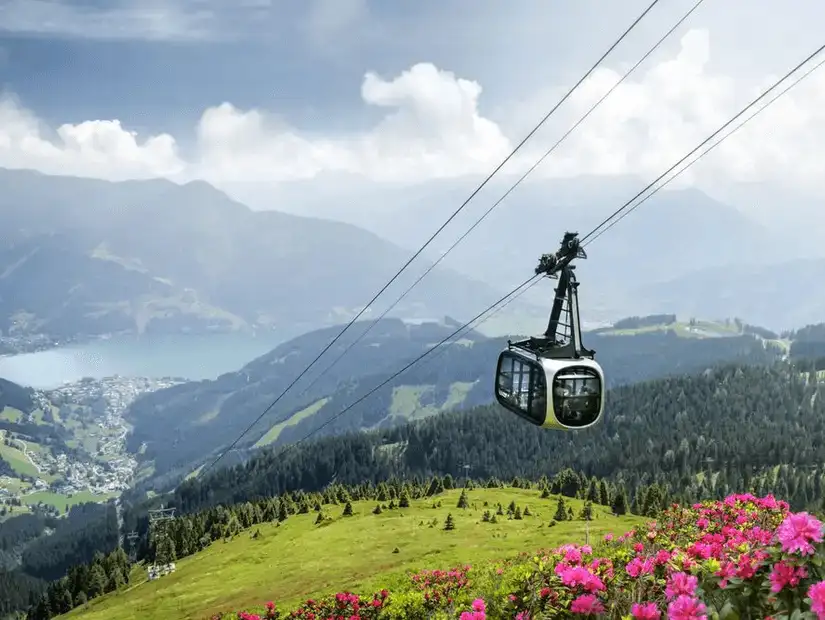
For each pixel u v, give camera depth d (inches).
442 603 645.9
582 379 848.9
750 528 542.6
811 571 217.6
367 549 4082.2
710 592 248.5
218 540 7608.3
